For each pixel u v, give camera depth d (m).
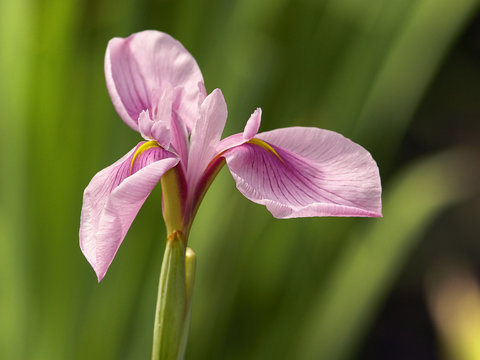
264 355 1.01
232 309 1.01
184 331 0.54
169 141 0.53
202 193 0.54
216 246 0.93
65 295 0.86
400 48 1.02
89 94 0.86
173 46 0.57
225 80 0.89
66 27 0.83
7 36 0.82
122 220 0.51
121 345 0.88
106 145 0.86
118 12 0.86
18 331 0.85
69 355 0.86
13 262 0.85
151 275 0.87
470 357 0.84
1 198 0.85
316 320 1.01
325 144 0.55
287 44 1.02
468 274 0.97
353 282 1.01
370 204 0.53
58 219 0.85
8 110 0.83
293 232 1.02
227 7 0.88
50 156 0.84
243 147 0.55
